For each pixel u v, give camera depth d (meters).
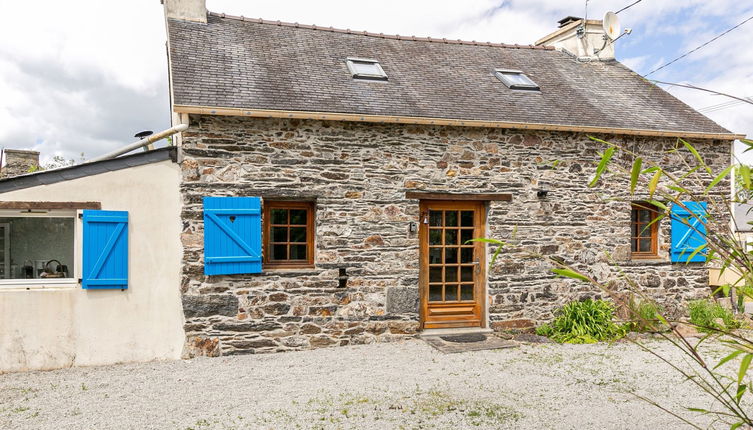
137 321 5.70
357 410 4.23
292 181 6.19
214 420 4.05
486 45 9.65
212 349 5.93
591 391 4.72
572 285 7.19
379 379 5.05
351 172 6.39
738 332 6.59
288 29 8.40
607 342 6.49
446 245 7.00
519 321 6.99
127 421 4.04
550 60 9.49
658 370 5.37
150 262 5.76
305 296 6.21
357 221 6.40
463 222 7.10
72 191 5.52
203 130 5.91
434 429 3.86
